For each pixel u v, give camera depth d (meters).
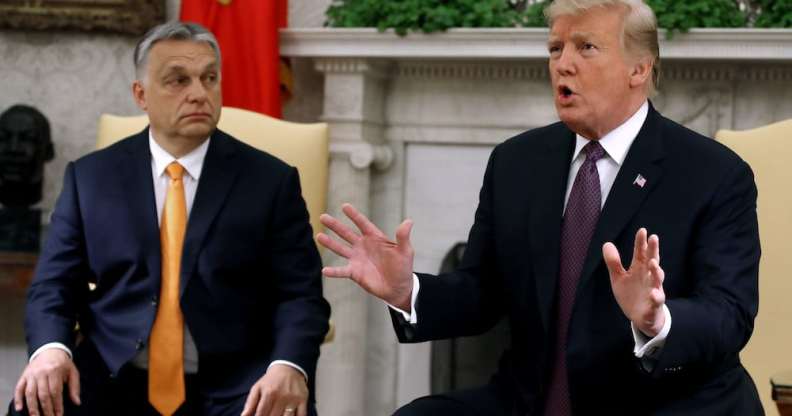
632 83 4.49
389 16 7.78
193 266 5.26
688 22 7.34
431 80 8.18
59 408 4.98
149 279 5.27
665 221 4.41
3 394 8.60
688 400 4.28
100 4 8.38
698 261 4.34
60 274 5.32
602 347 4.35
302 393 5.11
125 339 5.23
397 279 4.34
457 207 8.20
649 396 4.35
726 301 4.20
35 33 8.59
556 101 4.52
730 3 7.49
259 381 5.09
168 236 5.34
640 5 4.47
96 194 5.40
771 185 5.60
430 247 8.26
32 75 8.60
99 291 5.38
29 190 8.08
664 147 4.52
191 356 5.30
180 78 5.32
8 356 8.60
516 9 8.02
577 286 4.42
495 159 4.87
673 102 7.78
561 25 4.48
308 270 5.41
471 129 8.12
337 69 8.05
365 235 4.34
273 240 5.40
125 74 8.52
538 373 4.50
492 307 4.75
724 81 7.69
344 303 8.16
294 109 8.45
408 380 8.31
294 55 8.05
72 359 5.20
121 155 5.48
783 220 5.56
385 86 8.28
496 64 8.00
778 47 7.30
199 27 5.40
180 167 5.40
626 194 4.44
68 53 8.56
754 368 5.53
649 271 3.87
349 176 8.08
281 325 5.27
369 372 8.37
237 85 7.96
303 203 5.53
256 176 5.44
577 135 4.70
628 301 3.93
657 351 4.02
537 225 4.57
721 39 7.34
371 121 8.16
